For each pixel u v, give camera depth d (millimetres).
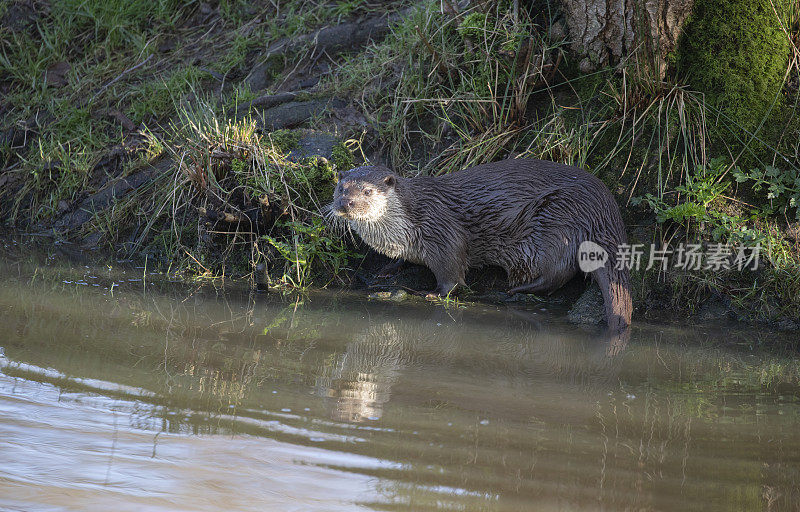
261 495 4602
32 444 5078
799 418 6340
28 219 13164
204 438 5309
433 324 9055
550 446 5504
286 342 7895
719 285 10133
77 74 15344
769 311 9852
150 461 4945
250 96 13430
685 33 11242
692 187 10359
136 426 5445
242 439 5328
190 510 4414
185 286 10383
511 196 10289
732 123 10883
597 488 4871
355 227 10664
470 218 10398
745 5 11117
